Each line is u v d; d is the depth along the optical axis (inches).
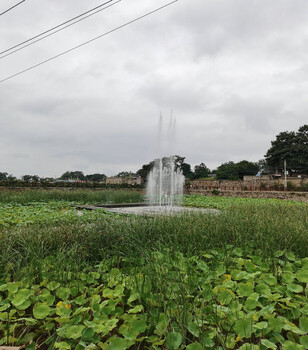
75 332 65.0
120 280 99.0
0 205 376.8
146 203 514.0
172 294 83.7
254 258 123.0
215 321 70.7
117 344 60.1
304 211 275.7
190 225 173.6
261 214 243.3
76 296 89.3
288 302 78.0
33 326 74.9
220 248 141.6
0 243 129.2
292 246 142.2
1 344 64.4
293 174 1614.2
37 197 499.8
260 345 62.1
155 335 66.3
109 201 549.0
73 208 378.0
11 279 105.4
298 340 64.7
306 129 1609.3
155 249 135.1
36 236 141.7
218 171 2225.6
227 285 93.4
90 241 144.4
